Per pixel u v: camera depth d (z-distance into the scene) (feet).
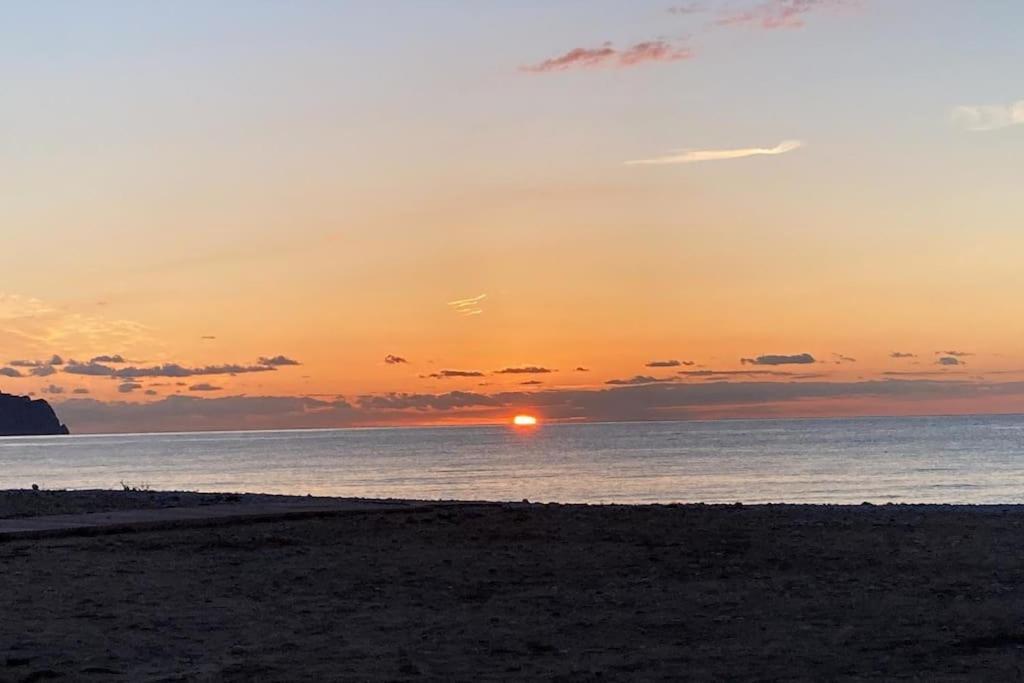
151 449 608.19
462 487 205.05
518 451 437.99
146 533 62.08
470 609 39.47
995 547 54.29
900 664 30.73
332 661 31.48
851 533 60.13
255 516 67.92
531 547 55.36
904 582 44.24
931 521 66.80
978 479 209.56
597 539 58.23
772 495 172.14
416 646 33.45
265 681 29.14
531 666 30.86
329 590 43.50
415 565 49.70
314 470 299.79
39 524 63.21
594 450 429.79
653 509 75.41
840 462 289.33
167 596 42.06
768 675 29.66
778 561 50.11
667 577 46.16
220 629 35.96
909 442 451.94
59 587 43.83
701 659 31.58
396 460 367.25
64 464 381.60
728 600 40.70
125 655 32.24
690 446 452.76
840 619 36.99
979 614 37.45
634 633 35.24
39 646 33.32
